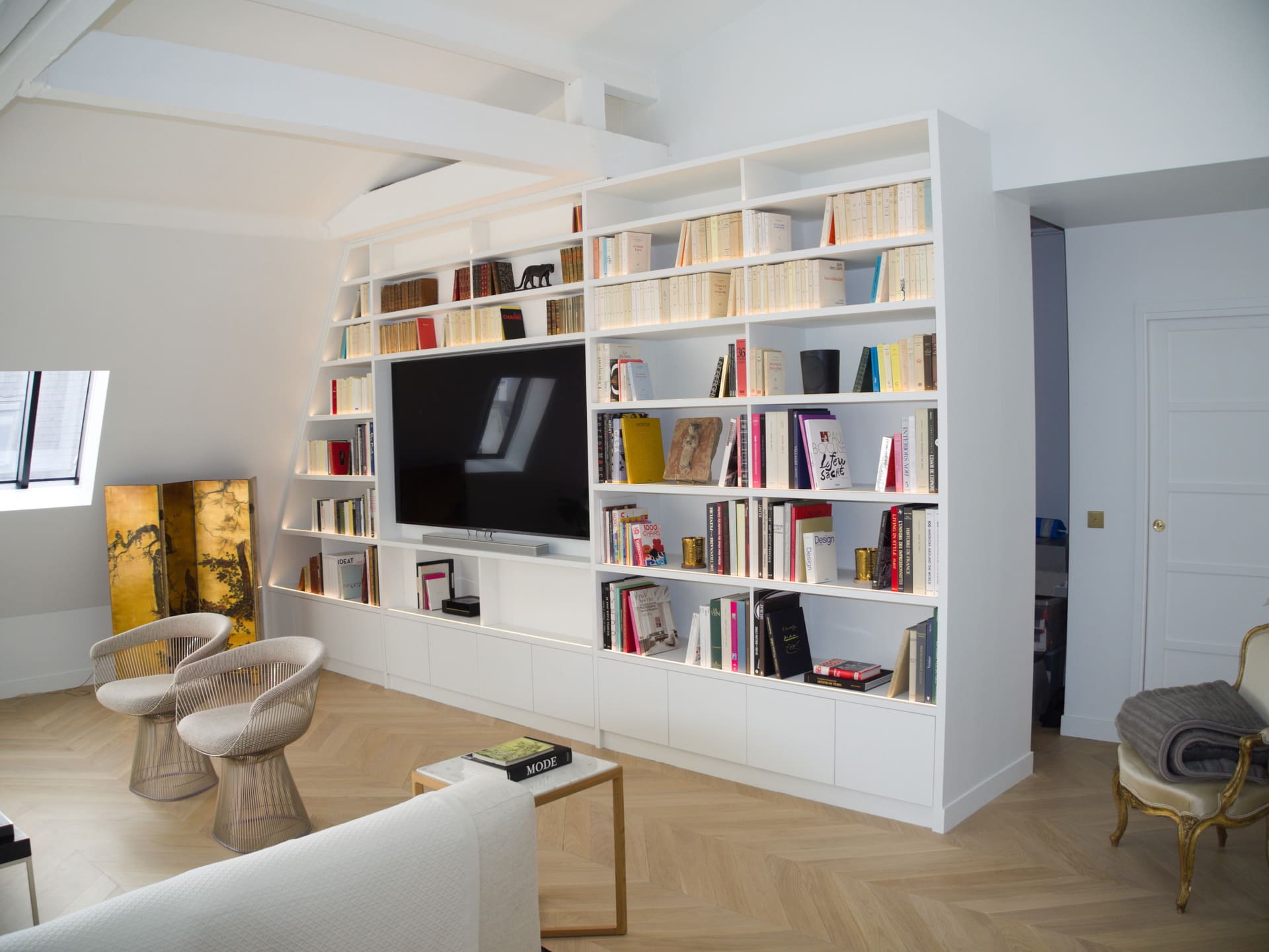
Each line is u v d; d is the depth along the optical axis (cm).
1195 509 429
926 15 387
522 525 497
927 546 350
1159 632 439
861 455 407
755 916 298
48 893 327
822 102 418
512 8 389
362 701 548
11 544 547
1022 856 333
